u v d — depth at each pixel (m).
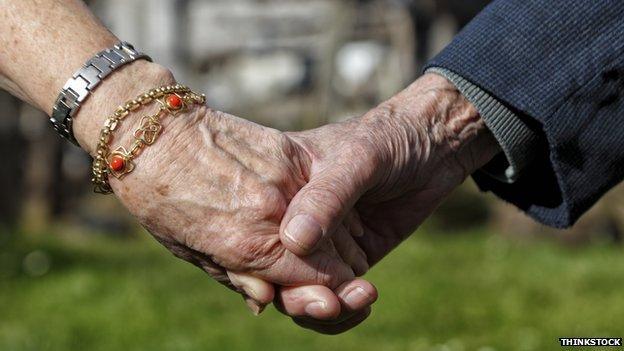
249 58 17.72
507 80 2.11
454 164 2.22
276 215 1.96
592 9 2.13
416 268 8.05
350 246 2.12
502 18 2.16
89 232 11.41
